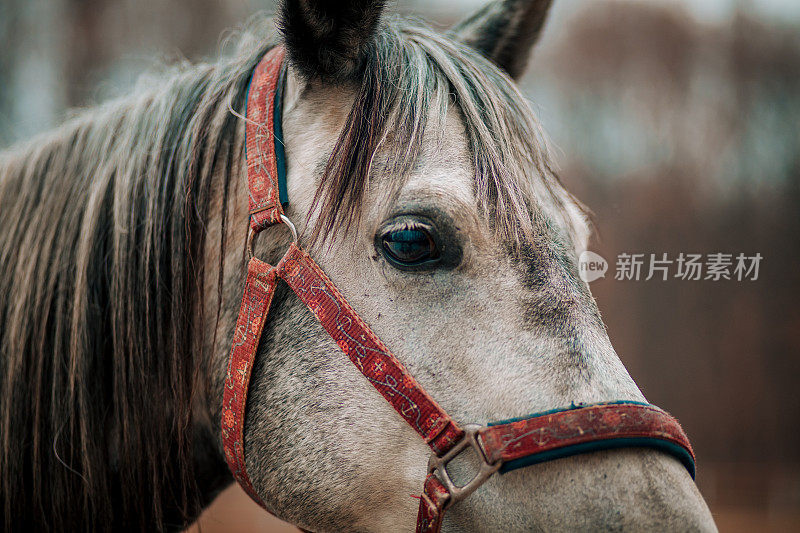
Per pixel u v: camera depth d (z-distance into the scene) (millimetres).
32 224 2096
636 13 12734
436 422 1520
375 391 1606
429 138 1641
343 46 1718
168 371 1947
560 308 1534
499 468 1455
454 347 1546
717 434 10984
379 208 1614
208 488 2172
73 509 1955
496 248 1567
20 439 1980
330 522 1676
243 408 1725
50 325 2012
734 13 12297
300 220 1704
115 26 7461
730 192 11430
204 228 1936
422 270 1588
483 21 2326
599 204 11188
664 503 1395
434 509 1496
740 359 10812
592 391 1466
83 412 1925
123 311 1942
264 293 1707
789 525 8430
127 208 1988
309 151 1749
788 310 10750
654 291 10727
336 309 1618
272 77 1913
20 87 7156
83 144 2170
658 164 11703
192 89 2111
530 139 1767
